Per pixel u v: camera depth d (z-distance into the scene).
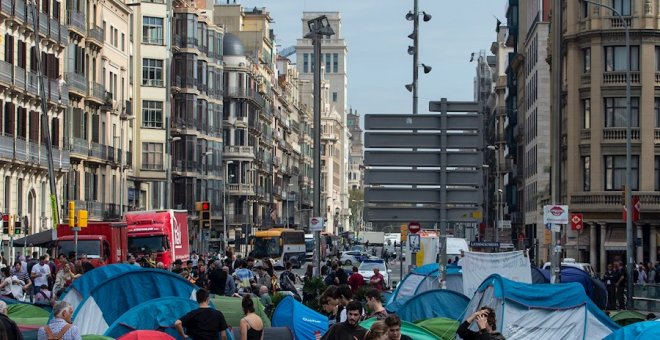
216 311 26.08
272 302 36.97
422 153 41.25
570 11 95.19
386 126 41.25
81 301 32.31
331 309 27.03
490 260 42.78
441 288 39.03
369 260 75.88
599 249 93.00
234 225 164.38
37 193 82.94
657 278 69.62
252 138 170.38
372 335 18.66
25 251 73.12
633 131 92.38
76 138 92.88
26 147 79.31
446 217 41.31
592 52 93.38
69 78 90.31
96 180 99.38
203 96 137.88
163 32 118.69
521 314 31.02
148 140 117.00
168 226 74.25
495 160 170.25
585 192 92.94
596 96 93.12
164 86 118.25
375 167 41.28
